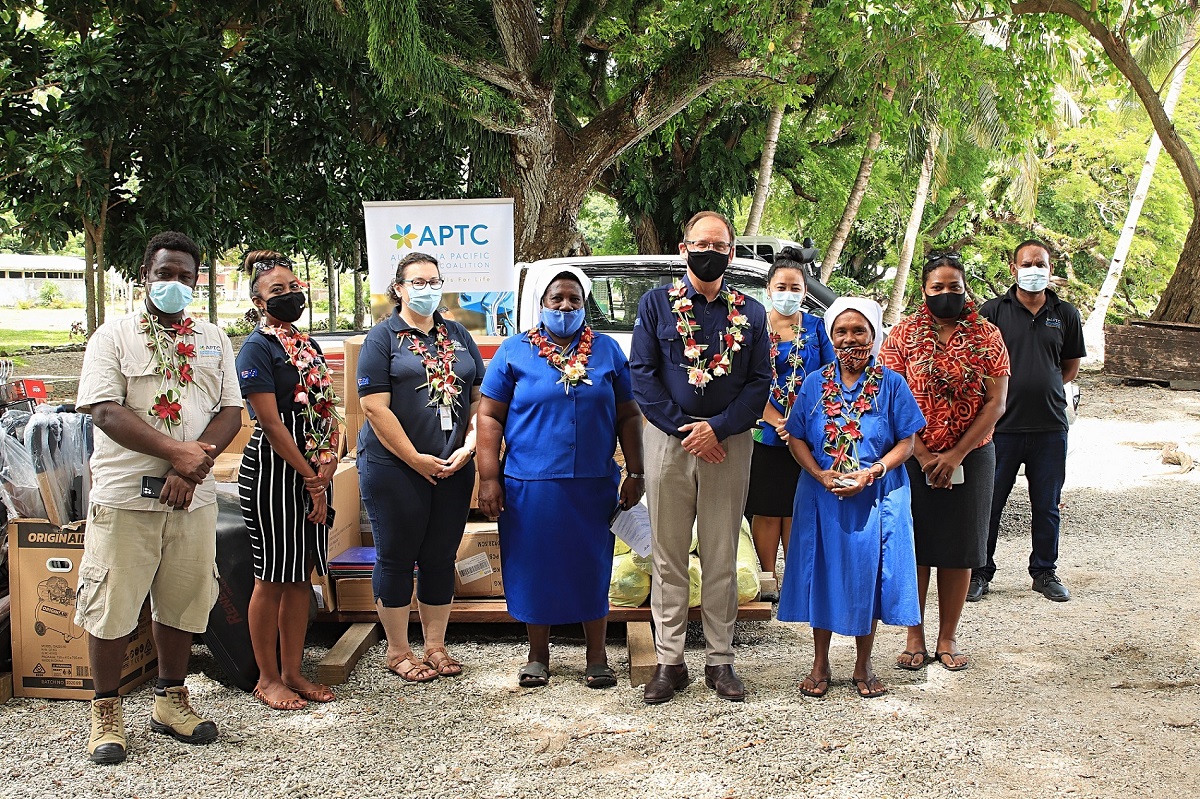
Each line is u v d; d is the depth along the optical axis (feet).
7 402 16.26
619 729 13.03
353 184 48.93
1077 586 19.70
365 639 15.71
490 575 16.74
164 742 12.66
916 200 72.84
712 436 13.34
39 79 41.32
